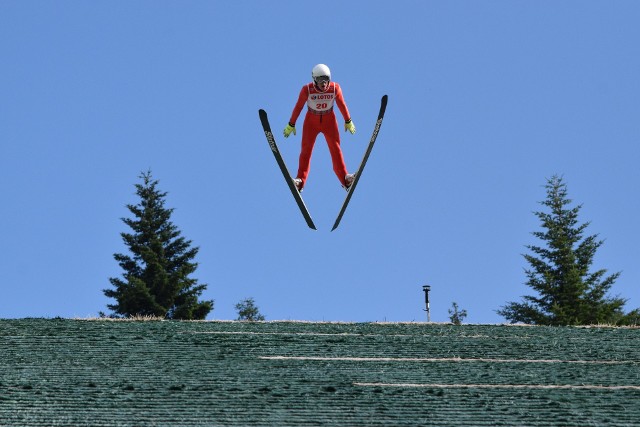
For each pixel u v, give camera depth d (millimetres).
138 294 159500
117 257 167750
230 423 48125
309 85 54344
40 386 55312
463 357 66250
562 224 171250
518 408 51312
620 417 49844
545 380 58500
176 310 162875
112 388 54969
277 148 53375
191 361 62938
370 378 58219
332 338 71000
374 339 71250
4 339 69000
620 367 63531
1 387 55031
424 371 60812
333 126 54625
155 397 52938
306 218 54188
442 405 51688
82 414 49594
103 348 66438
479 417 49500
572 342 72000
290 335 72188
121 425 47781
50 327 74438
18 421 48312
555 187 174125
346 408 50906
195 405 51312
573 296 162625
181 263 170125
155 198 174500
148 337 70312
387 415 49688
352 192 54188
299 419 48812
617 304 163125
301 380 57094
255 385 55688
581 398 53562
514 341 71875
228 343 68625
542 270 167250
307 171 55125
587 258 169250
